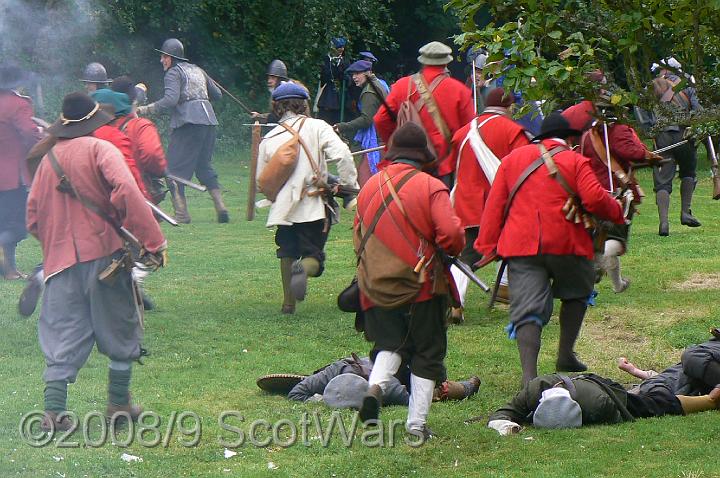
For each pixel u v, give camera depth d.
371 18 53.09
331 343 18.98
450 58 20.94
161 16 49.19
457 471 12.66
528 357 15.27
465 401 15.72
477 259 20.08
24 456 12.72
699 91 13.70
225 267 25.36
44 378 13.36
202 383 16.38
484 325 20.42
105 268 13.38
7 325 19.28
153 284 23.39
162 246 13.40
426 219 13.45
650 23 13.80
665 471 12.31
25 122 23.05
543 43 14.05
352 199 20.41
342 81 40.00
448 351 18.55
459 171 19.89
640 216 32.94
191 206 35.16
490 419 14.43
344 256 26.94
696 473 12.19
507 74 13.66
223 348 18.45
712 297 22.02
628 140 18.62
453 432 14.02
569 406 14.17
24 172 23.28
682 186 29.88
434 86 20.70
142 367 17.14
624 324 20.22
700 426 14.20
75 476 12.17
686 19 13.30
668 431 14.01
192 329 19.64
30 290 14.69
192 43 50.91
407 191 13.51
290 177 20.19
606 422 14.45
